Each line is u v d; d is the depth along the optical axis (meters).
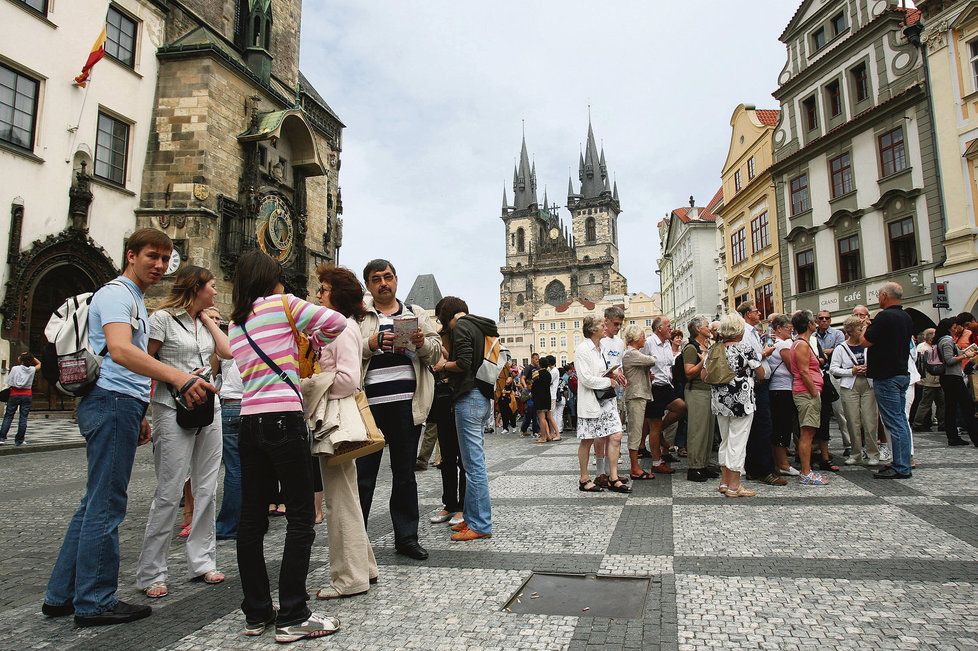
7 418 12.88
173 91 21.61
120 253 20.31
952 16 20.19
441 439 6.17
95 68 19.41
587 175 132.38
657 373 8.81
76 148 18.75
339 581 3.84
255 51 25.39
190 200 21.03
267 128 22.92
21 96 17.31
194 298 4.46
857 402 8.76
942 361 10.34
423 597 3.76
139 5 21.16
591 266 125.06
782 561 4.22
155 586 4.02
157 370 3.55
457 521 5.80
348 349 3.82
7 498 7.62
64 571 3.65
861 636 2.97
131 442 3.72
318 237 29.56
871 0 24.02
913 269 21.66
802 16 27.73
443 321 6.05
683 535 5.03
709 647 2.90
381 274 4.95
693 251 47.41
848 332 8.74
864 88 24.41
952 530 4.89
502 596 3.72
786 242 28.86
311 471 3.43
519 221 132.25
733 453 6.66
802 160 27.70
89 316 3.69
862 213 24.08
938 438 11.58
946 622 3.10
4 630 3.39
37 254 17.23
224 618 3.55
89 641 3.22
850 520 5.35
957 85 20.22
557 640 3.04
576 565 4.30
